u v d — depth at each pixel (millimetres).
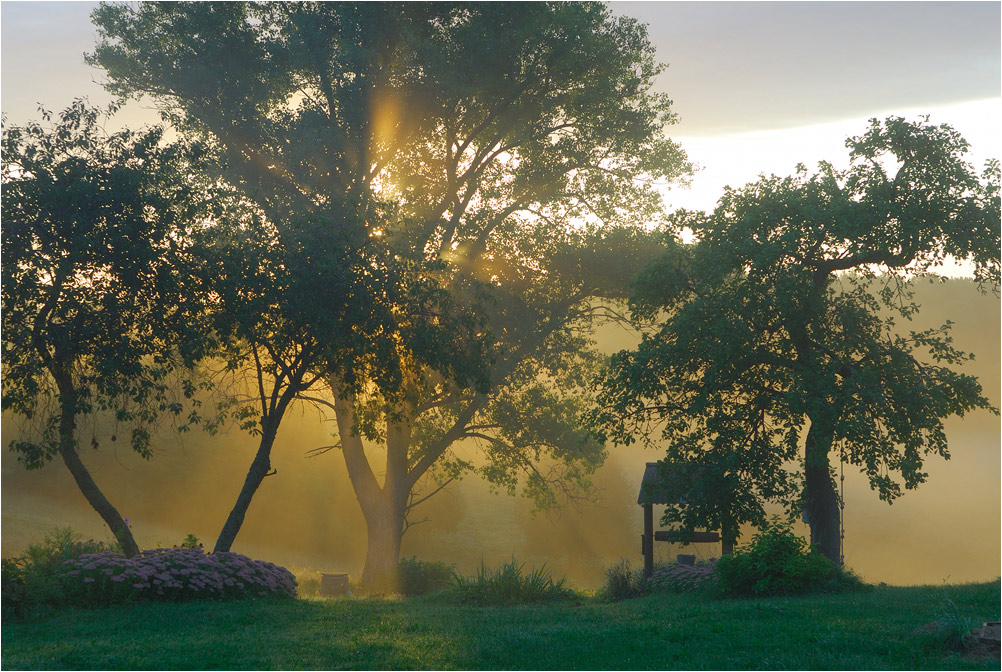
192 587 16469
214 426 25859
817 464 20641
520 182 31734
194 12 27078
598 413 24312
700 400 21562
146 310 19250
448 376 22984
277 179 28203
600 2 29500
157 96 28406
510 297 29547
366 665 10680
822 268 22328
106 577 15852
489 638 12344
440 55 26984
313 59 27219
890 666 10117
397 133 28938
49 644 12109
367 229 22609
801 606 14539
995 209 20812
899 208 20719
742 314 21250
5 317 17578
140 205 18531
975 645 10875
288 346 20188
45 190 17484
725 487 21391
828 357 22547
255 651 11508
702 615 14062
